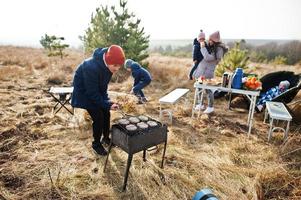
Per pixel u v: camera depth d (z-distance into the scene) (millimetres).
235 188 3045
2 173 3059
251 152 4016
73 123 4688
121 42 9828
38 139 4035
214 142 4289
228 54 8453
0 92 6477
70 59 13102
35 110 5312
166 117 5379
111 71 3252
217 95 7031
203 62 5543
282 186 3145
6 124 4367
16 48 26609
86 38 11031
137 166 3381
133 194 2842
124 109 5418
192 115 5348
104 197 2775
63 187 2895
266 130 5027
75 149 3748
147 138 2797
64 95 5117
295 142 4359
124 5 9695
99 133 3545
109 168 3305
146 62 9867
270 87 6660
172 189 2963
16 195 2697
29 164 3293
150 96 7191
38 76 9008
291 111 5379
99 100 3191
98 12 9953
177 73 9898
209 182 3133
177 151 3848
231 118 5629
